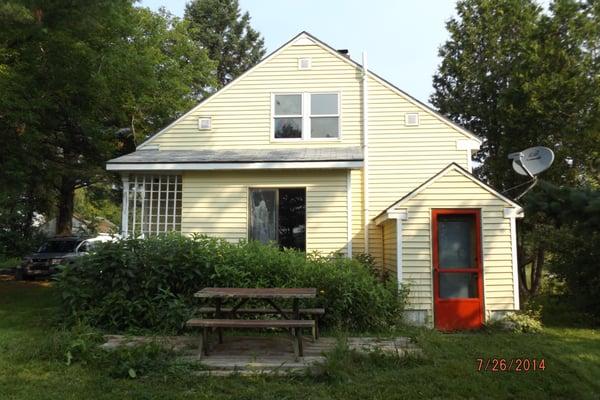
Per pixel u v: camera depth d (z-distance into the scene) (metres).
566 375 6.17
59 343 6.69
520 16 15.48
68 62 12.87
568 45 12.85
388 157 13.16
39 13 8.91
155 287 8.48
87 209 40.59
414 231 9.87
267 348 7.03
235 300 8.55
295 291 6.84
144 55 17.20
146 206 12.30
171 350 6.59
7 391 5.39
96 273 8.50
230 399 5.25
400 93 13.30
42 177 17.98
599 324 10.16
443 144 13.11
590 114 12.77
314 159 11.56
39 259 18.20
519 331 9.14
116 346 6.74
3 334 7.77
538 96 13.15
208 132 13.48
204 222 12.01
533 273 14.91
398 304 9.18
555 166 13.68
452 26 17.11
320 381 5.85
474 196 9.82
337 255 10.97
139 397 5.27
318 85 13.49
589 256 10.57
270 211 12.11
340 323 8.37
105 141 18.30
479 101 16.31
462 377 5.93
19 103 12.05
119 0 10.00
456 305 9.62
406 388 5.55
